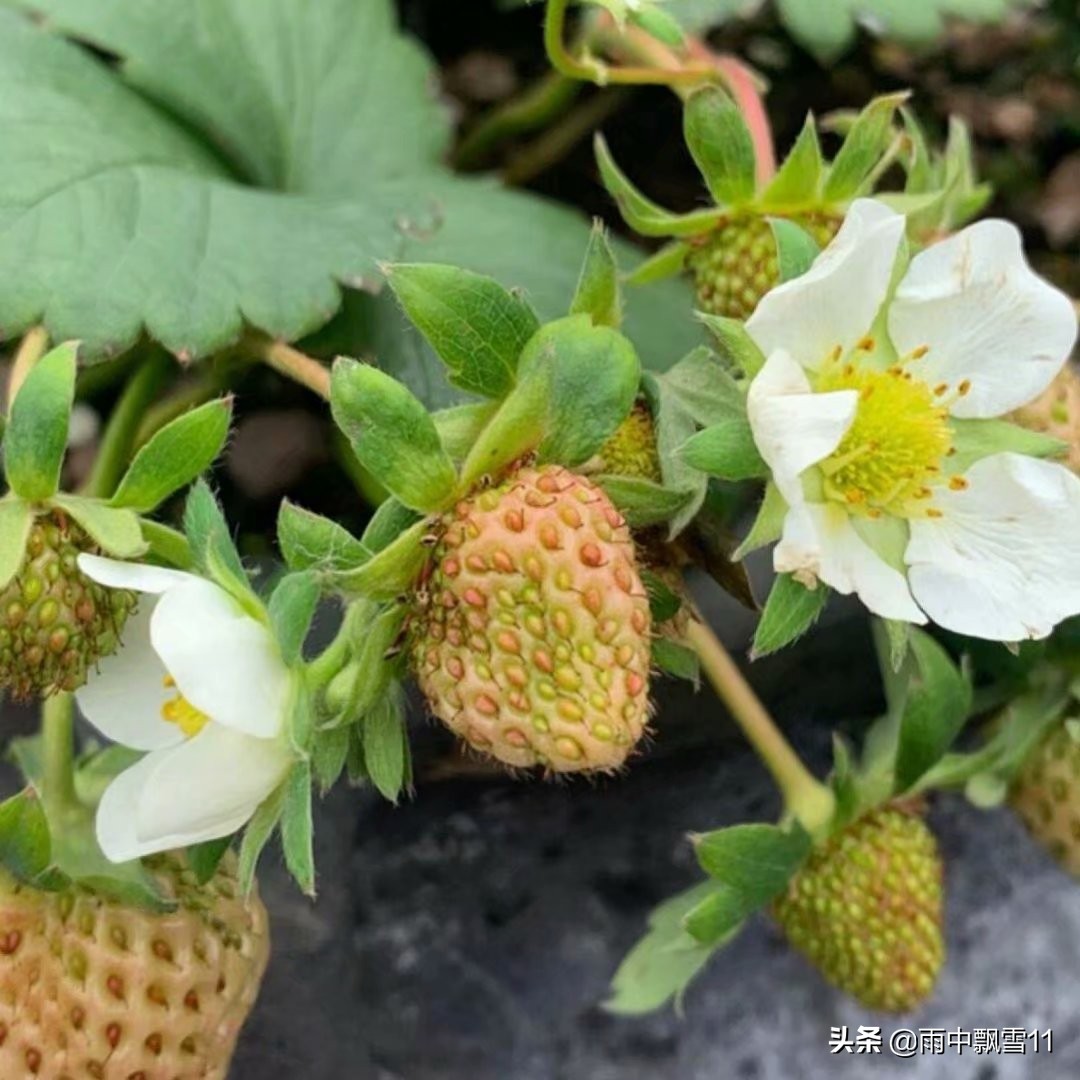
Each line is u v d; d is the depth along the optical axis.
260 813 0.23
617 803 0.34
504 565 0.23
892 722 0.28
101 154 0.30
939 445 0.25
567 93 0.38
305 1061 0.30
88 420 0.36
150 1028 0.26
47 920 0.26
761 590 0.31
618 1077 0.33
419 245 0.32
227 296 0.29
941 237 0.27
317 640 0.27
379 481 0.23
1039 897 0.34
